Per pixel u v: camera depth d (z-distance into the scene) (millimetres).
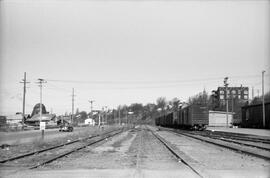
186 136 48500
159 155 22797
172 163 18500
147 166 17219
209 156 22047
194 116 66562
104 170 15844
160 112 189750
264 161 19156
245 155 22344
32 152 24359
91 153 24562
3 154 24406
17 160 20250
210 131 64438
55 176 14164
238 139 38281
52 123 123188
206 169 16031
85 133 62688
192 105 67188
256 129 73500
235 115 120375
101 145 32656
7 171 15641
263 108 71750
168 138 43812
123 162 19000
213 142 33719
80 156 22438
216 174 14516
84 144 34219
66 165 17797
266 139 36188
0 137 48156
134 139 42594
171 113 95750
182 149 27641
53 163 18641
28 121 125062
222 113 109312
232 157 21344
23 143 35469
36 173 14977
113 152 25328
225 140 36875
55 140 40969
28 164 18438
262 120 75562
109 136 49688
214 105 118250
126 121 189625
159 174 14477
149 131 71625
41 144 33000
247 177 13789
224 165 17484
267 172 15156
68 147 30578
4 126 89000
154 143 34969
